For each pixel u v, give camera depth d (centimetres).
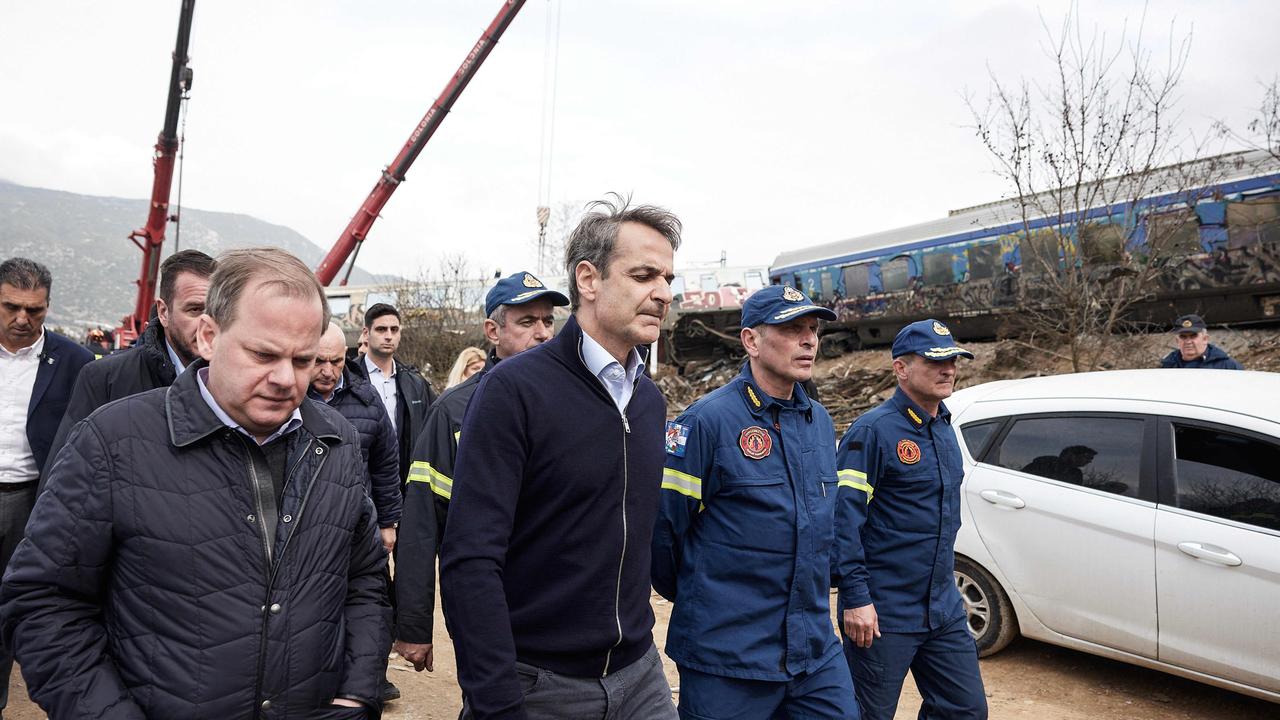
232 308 156
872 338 1894
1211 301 1273
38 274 332
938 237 1680
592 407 187
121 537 154
